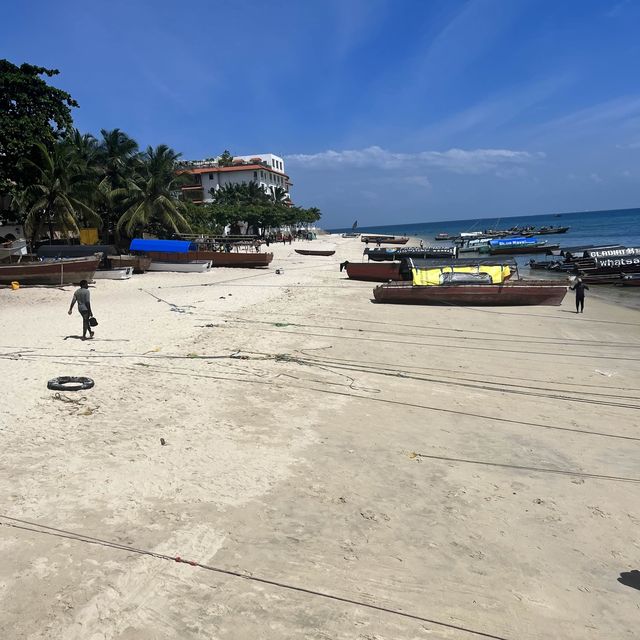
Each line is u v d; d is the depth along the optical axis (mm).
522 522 5844
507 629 4215
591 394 10773
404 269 27812
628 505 6281
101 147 45500
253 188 91500
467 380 11625
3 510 5598
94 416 8500
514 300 23203
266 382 10797
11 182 35094
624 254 37719
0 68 34094
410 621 4258
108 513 5648
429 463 7332
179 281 31938
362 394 10328
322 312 20719
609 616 4418
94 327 16438
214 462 7027
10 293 25031
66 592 4398
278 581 4672
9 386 9867
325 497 6250
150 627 4059
